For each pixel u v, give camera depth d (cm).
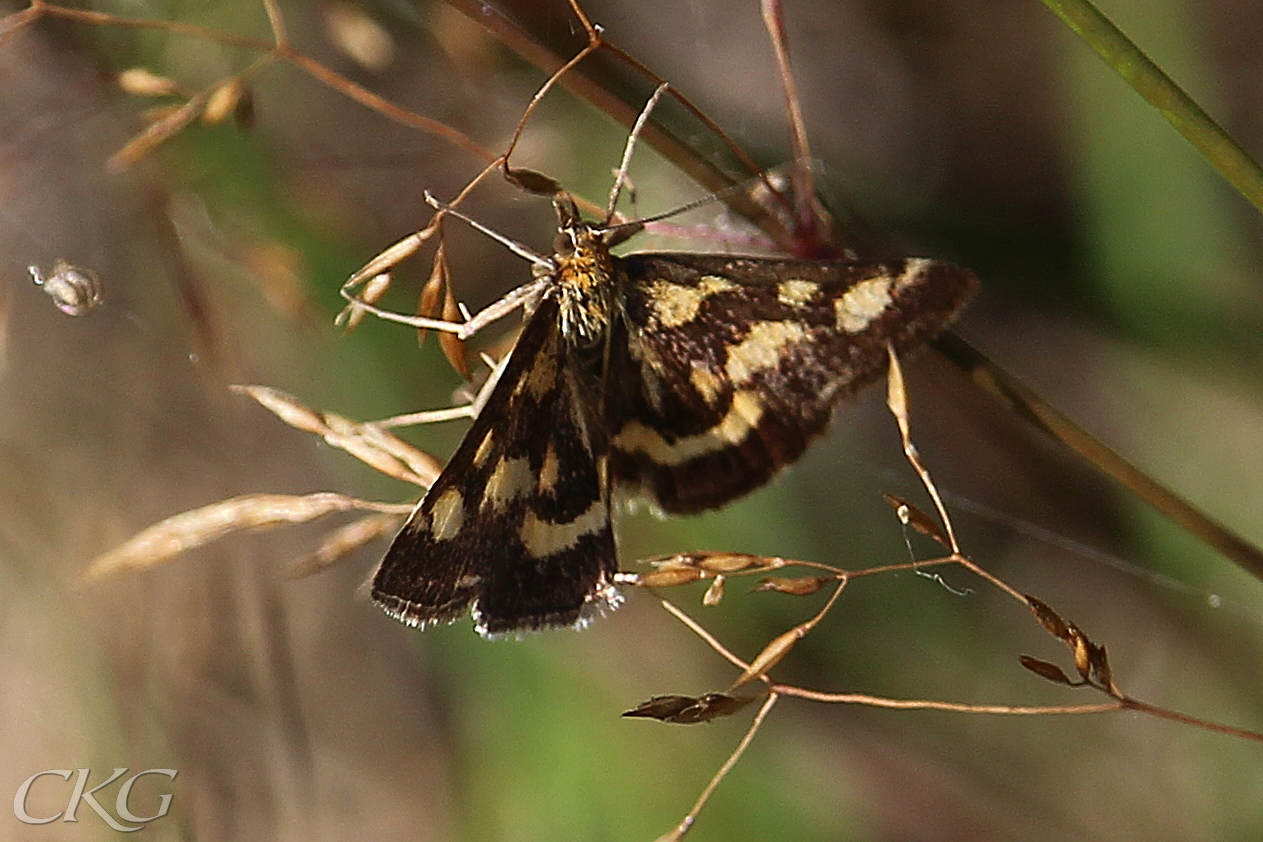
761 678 20
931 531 20
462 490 20
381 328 22
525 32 21
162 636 22
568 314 21
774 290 21
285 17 22
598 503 21
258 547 22
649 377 21
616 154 22
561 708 22
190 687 22
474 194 22
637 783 22
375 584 20
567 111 22
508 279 22
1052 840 22
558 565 20
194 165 22
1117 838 22
